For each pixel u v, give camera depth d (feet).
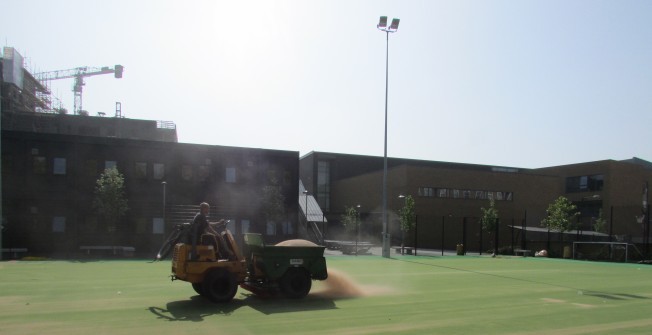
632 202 219.61
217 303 38.04
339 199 244.63
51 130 194.90
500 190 201.36
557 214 148.77
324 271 43.06
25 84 210.18
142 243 131.44
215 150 141.90
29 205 122.93
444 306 39.06
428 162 263.29
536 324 32.19
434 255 125.29
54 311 34.53
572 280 62.85
